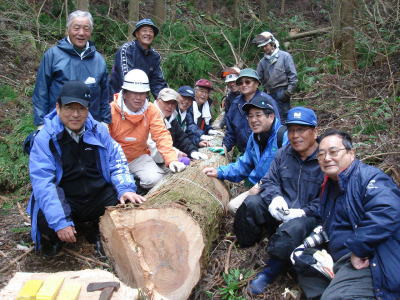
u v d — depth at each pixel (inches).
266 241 136.9
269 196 129.6
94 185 133.1
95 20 338.0
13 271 127.2
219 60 343.0
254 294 117.6
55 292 94.1
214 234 134.4
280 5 587.8
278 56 244.8
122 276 121.3
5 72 275.9
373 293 94.0
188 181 140.6
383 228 92.5
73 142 129.2
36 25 313.6
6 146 198.4
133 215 114.5
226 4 536.1
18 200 173.3
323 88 300.2
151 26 186.1
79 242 143.3
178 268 112.2
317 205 120.4
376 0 296.0
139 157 165.5
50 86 148.8
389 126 216.7
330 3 517.7
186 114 212.4
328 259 106.7
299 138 121.9
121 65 186.1
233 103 188.5
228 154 208.5
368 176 98.9
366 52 321.4
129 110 152.8
